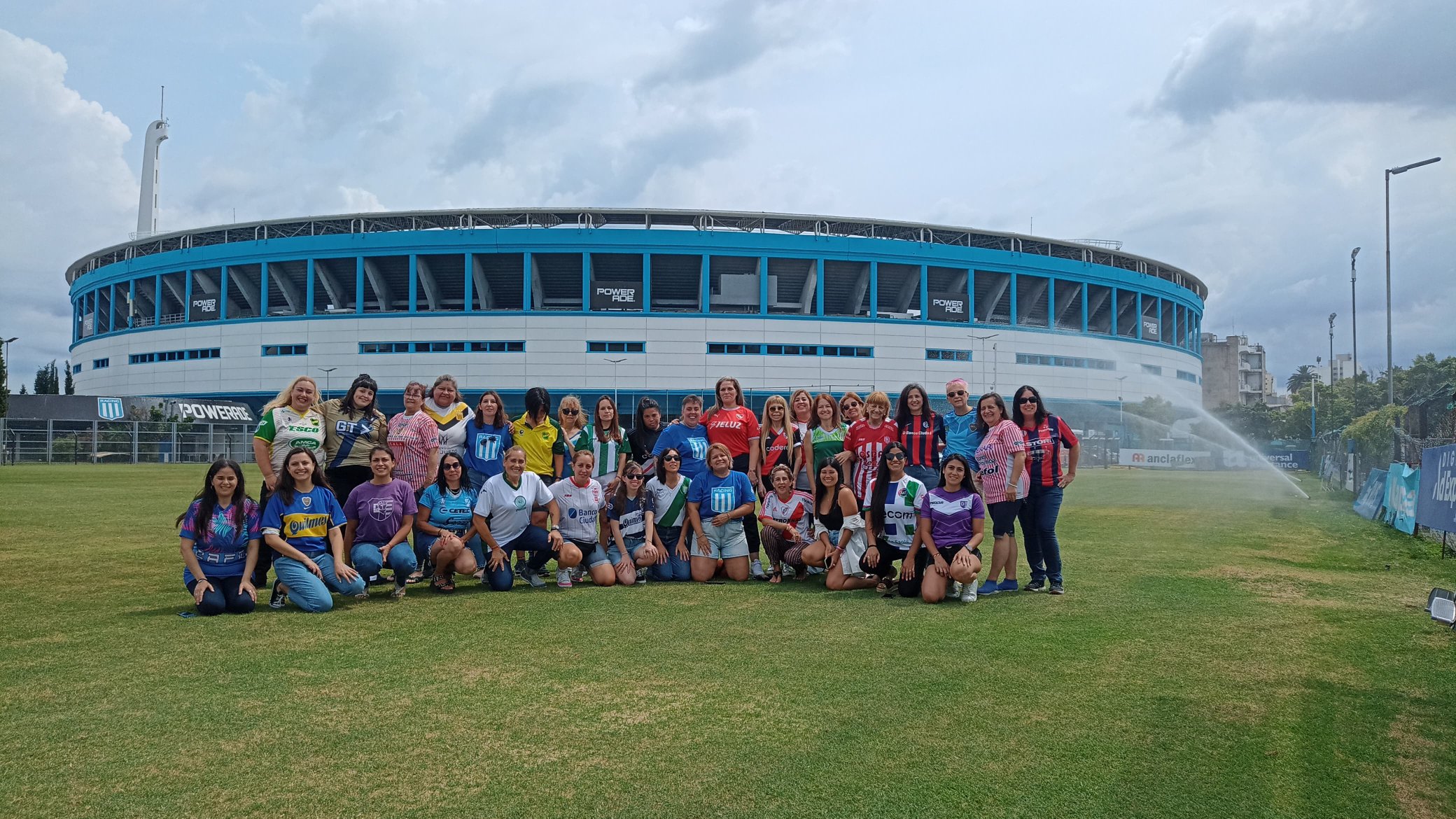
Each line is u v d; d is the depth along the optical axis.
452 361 56.31
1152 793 2.94
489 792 2.91
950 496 6.66
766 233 56.69
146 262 61.59
